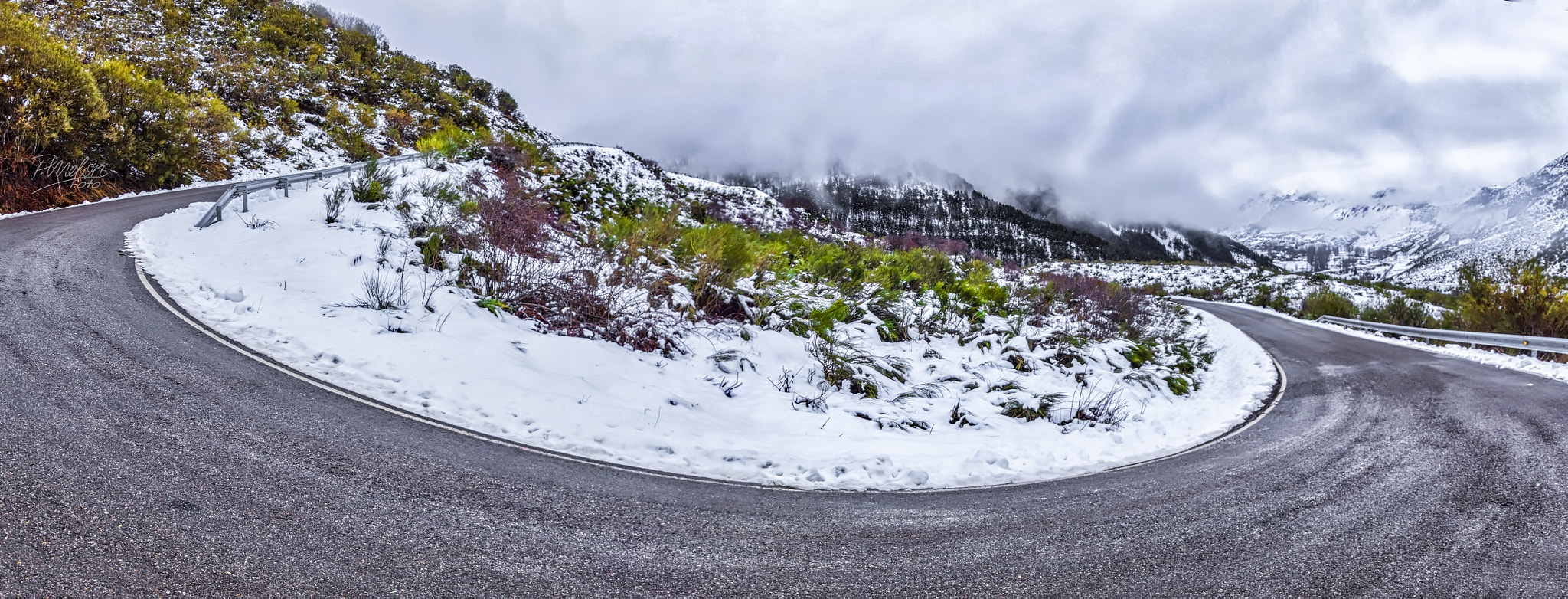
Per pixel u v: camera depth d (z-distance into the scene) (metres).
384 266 9.67
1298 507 4.68
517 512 3.79
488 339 7.74
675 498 4.44
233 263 9.38
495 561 3.16
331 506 3.50
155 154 18.89
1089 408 9.02
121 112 18.19
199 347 6.05
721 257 11.60
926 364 10.39
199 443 4.05
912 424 7.83
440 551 3.18
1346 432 7.44
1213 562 3.68
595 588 3.02
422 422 5.25
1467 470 5.57
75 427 3.96
